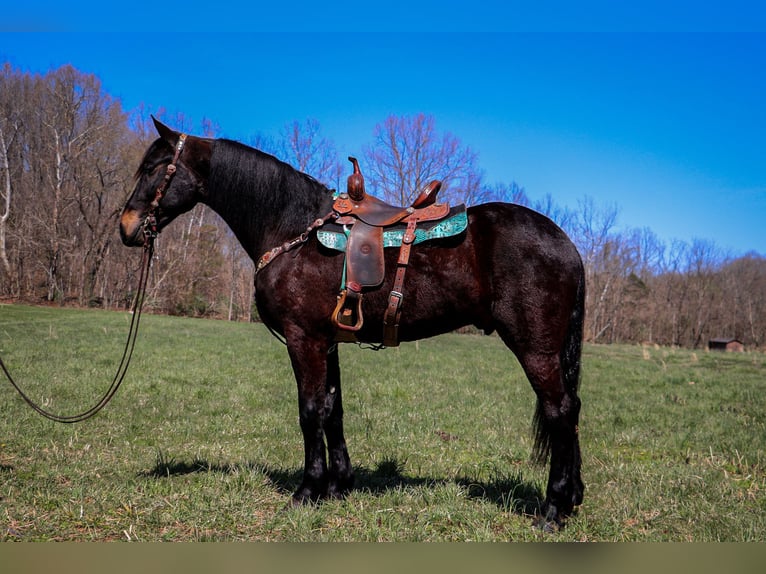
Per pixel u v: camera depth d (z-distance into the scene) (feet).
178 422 22.35
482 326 12.78
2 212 124.57
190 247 126.82
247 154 13.98
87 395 26.61
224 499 13.60
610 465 17.98
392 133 107.34
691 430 23.68
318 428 13.25
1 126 122.21
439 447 20.03
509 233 12.07
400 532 12.07
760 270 206.28
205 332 66.85
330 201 13.70
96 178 123.95
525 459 18.74
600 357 62.90
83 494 13.69
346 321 12.55
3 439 18.51
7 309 84.02
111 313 92.68
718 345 141.79
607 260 161.07
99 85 125.70
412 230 12.50
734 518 13.09
